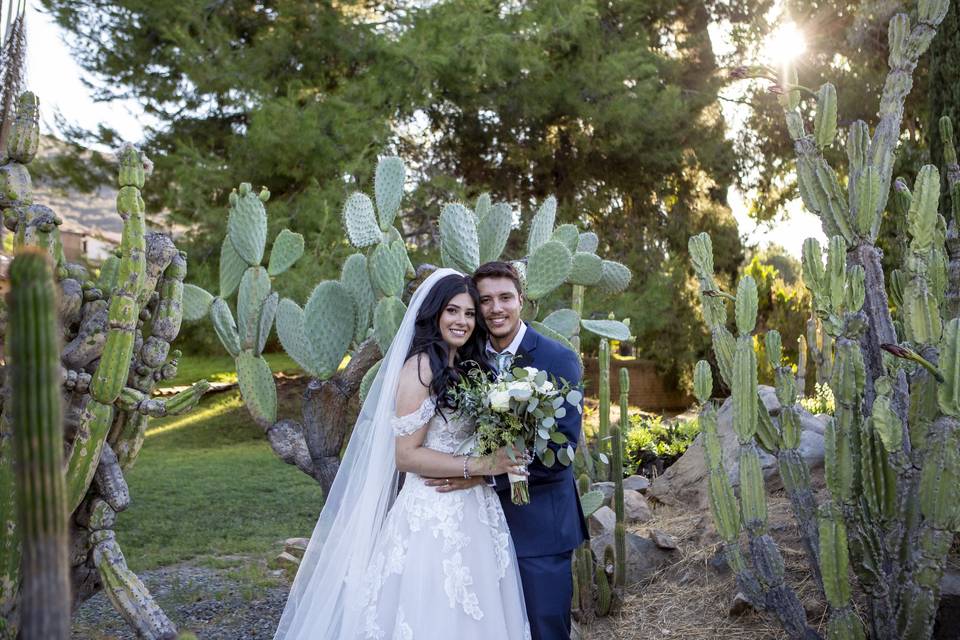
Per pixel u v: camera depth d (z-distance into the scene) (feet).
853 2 42.42
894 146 11.81
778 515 14.94
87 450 11.00
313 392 14.60
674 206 50.55
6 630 10.41
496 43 37.11
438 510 10.32
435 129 44.50
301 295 32.94
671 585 14.53
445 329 10.66
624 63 41.06
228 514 25.73
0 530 10.46
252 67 39.37
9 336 2.97
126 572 11.58
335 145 36.22
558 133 45.14
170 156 36.88
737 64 47.70
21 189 11.82
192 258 37.29
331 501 11.62
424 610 9.97
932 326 10.13
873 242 11.66
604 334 16.79
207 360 41.63
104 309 11.94
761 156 51.34
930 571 9.68
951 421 9.41
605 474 19.06
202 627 15.03
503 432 9.99
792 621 11.02
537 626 10.76
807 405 22.33
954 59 18.06
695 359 49.42
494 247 15.72
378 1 43.93
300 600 11.43
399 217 39.19
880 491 10.43
